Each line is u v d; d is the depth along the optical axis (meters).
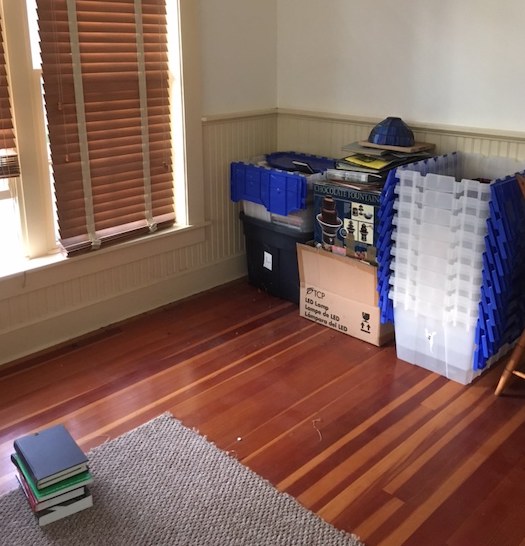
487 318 2.39
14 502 1.92
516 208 2.35
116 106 2.85
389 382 2.55
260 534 1.80
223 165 3.35
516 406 2.39
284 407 2.39
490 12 2.64
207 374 2.62
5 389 2.51
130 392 2.50
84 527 1.83
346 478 2.02
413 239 2.51
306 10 3.28
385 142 2.82
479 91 2.76
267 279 3.36
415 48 2.92
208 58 3.13
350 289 2.84
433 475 2.03
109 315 3.03
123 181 2.96
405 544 1.77
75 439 2.22
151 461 2.09
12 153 2.61
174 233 3.17
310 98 3.39
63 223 2.78
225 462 2.09
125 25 2.79
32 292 2.72
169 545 1.76
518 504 1.91
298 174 2.96
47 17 2.54
